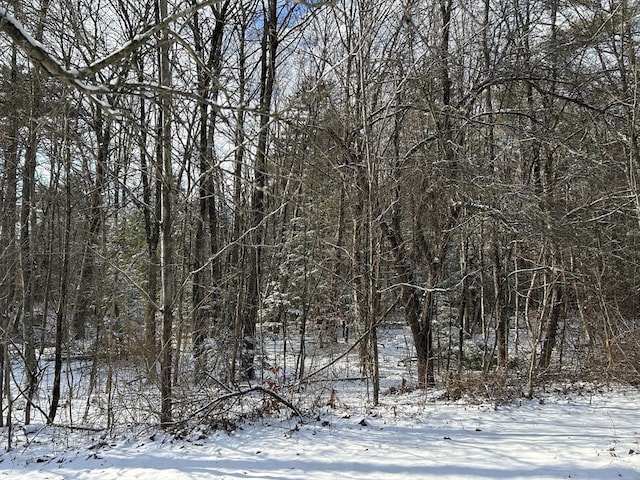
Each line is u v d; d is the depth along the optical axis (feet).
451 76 36.09
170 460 20.44
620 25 30.50
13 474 20.16
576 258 34.50
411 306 35.06
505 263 37.81
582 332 40.16
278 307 46.32
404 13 27.25
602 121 34.55
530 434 22.26
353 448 21.06
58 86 27.17
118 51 8.79
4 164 29.58
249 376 37.58
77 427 25.31
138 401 26.81
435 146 34.65
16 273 30.81
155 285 35.01
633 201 30.12
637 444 20.30
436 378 39.86
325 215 37.04
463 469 18.44
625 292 40.09
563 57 35.63
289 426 24.22
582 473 17.62
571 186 36.22
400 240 34.81
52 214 32.12
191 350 31.37
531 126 36.58
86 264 36.32
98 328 31.30
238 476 18.60
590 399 27.86
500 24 35.42
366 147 27.32
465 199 32.65
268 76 37.63
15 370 40.52
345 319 38.86
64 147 27.68
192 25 34.86
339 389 35.04
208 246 42.04
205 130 29.81
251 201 33.99
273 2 38.40
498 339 37.60
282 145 15.96
